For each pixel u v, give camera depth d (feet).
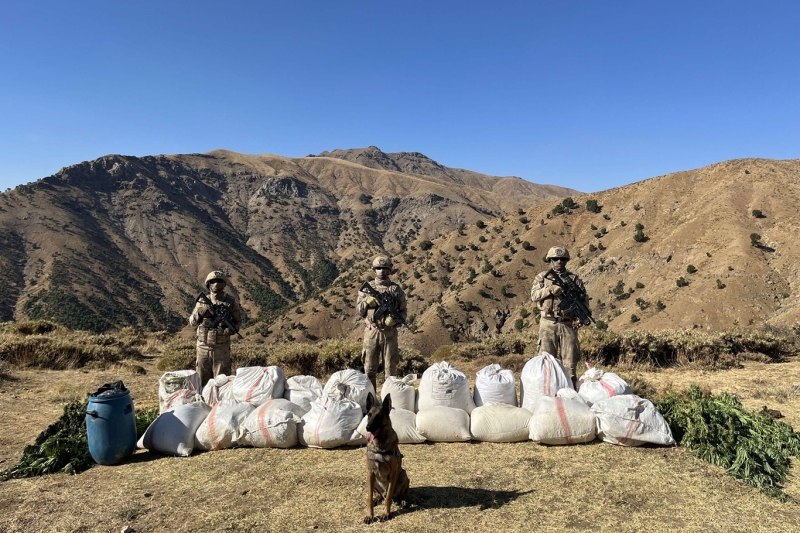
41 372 38.27
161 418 19.45
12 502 14.83
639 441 17.93
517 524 12.81
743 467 15.56
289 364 40.78
